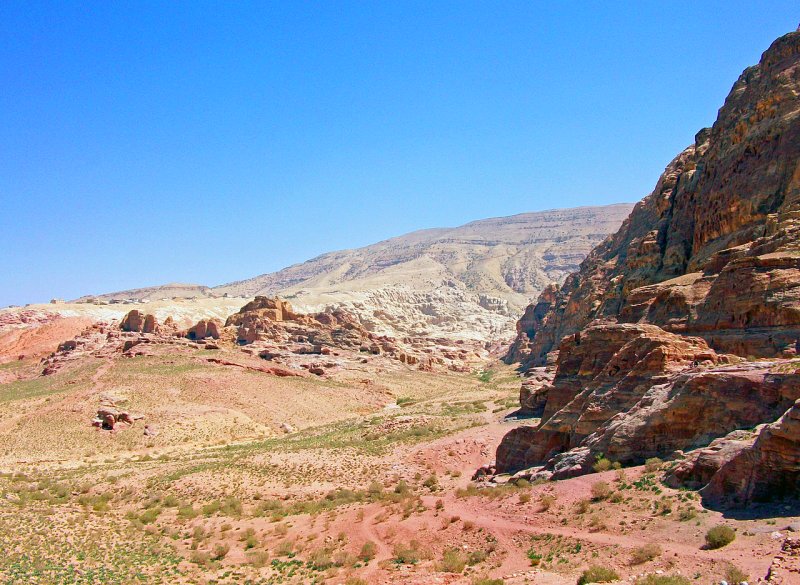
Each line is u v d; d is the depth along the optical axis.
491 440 64.25
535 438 46.66
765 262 43.62
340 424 94.12
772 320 40.53
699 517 25.17
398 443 68.88
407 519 39.91
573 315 126.00
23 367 142.25
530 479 40.69
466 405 98.06
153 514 49.81
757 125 64.12
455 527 35.47
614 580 22.20
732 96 80.38
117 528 46.12
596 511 29.66
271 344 148.25
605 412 39.78
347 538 39.41
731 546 22.05
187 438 85.44
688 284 54.34
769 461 24.56
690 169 85.75
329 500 49.91
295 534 42.50
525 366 158.50
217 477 59.91
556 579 24.12
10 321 171.75
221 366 119.12
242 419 95.69
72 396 95.38
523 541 29.91
